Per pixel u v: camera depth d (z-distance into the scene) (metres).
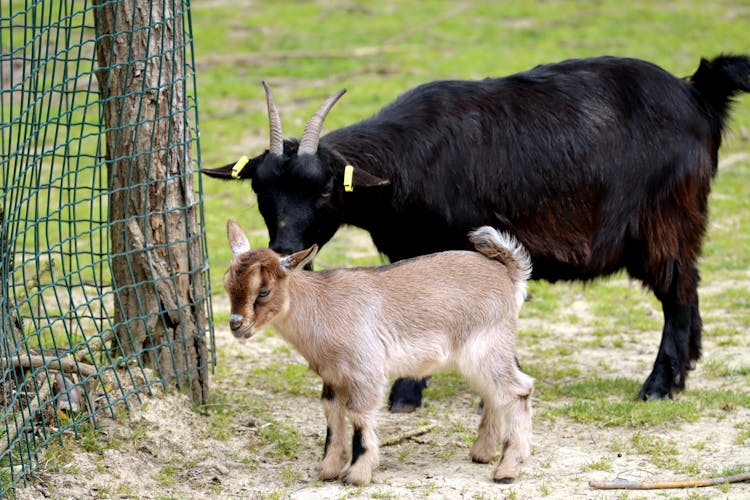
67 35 9.10
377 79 28.31
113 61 10.06
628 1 38.03
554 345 13.59
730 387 11.70
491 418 9.40
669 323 11.53
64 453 9.06
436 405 11.34
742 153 23.95
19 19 24.61
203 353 10.68
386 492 8.72
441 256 9.28
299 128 24.09
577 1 38.06
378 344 8.83
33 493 8.47
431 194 10.83
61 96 9.17
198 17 34.94
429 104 11.06
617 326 14.40
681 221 11.52
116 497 8.62
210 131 24.22
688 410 10.70
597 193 11.23
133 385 9.94
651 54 30.66
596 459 9.50
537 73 11.49
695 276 11.73
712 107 11.87
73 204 9.44
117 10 9.85
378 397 8.87
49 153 9.17
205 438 9.91
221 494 8.82
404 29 33.91
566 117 11.12
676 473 9.07
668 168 11.40
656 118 11.35
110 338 10.52
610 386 11.81
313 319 8.75
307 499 8.62
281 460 9.68
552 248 11.23
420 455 9.80
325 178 10.27
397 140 10.78
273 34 33.00
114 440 9.41
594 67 11.52
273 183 10.27
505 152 10.98
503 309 9.12
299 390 11.69
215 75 28.98
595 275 11.59
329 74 29.05
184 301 10.44
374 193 10.77
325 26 34.09
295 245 10.17
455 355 9.12
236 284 8.36
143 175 10.09
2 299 8.73
